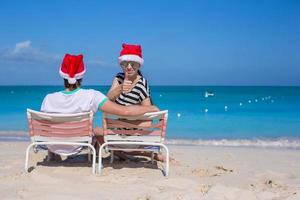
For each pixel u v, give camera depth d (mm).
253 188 3035
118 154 3832
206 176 3432
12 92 37625
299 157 5016
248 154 5219
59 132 3289
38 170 3406
